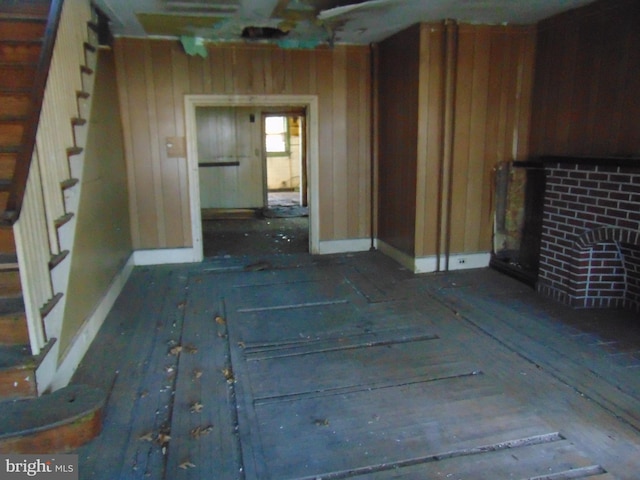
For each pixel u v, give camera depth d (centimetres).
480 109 475
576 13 405
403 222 520
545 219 421
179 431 235
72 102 321
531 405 254
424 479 200
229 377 288
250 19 429
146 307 407
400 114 507
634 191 331
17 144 299
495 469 205
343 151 576
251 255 588
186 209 545
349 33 494
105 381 283
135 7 389
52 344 252
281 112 924
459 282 466
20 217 222
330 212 588
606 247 380
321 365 303
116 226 450
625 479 199
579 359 304
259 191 944
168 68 514
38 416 219
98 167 386
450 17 432
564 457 213
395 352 320
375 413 249
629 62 354
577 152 414
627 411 248
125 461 213
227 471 207
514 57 470
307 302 418
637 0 344
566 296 400
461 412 248
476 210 500
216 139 912
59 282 272
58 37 290
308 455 216
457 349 322
